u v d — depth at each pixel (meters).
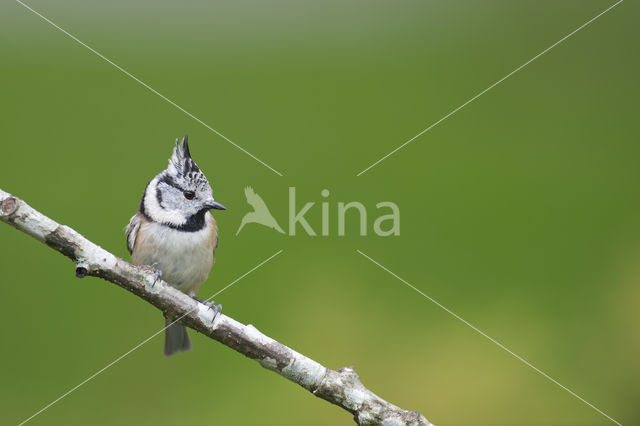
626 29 16.23
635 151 13.60
